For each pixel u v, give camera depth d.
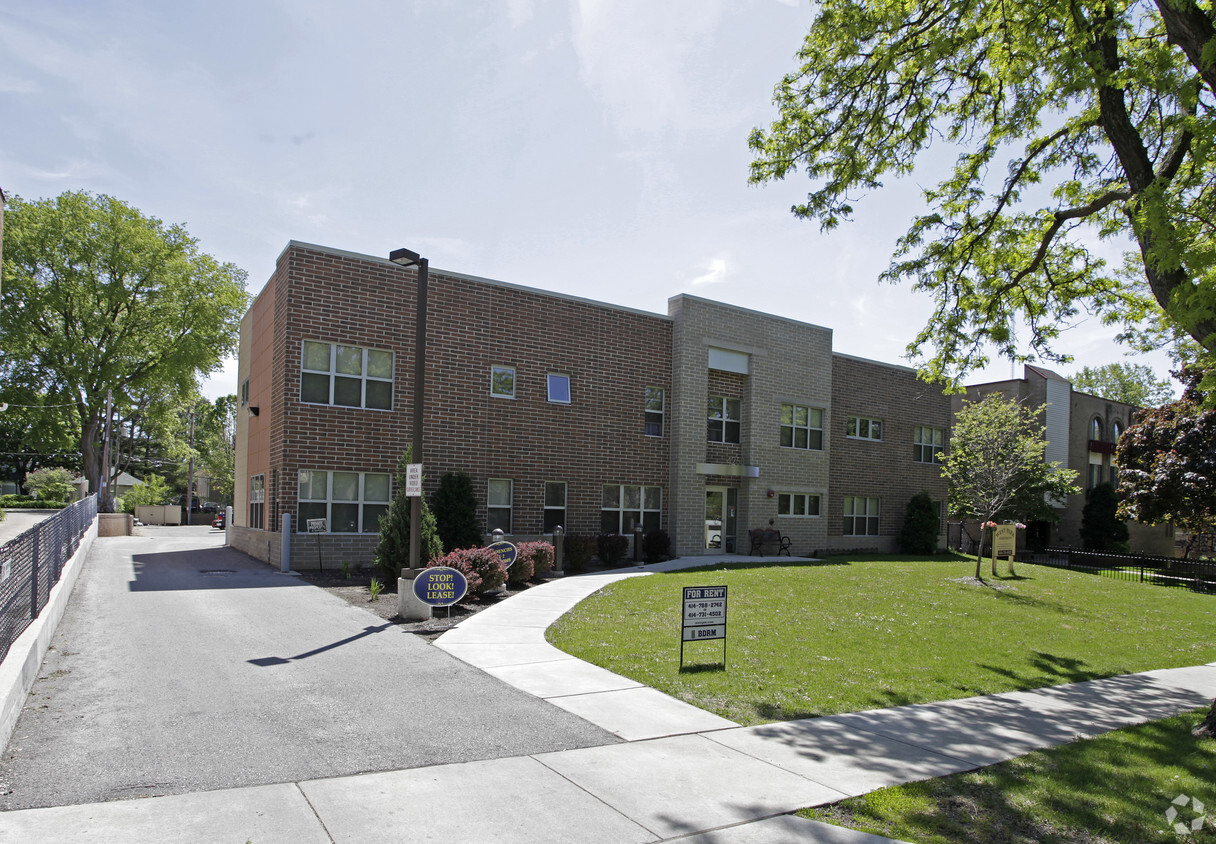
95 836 3.92
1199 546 40.25
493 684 7.48
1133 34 10.36
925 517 29.08
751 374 24.34
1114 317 13.05
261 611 10.96
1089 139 11.73
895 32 11.05
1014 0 10.03
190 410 55.28
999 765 5.82
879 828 4.50
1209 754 6.35
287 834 4.04
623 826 4.34
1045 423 36.53
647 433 22.03
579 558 18.30
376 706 6.59
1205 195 10.09
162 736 5.62
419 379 11.54
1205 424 23.61
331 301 16.52
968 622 13.21
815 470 26.14
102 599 11.79
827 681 8.25
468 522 17.05
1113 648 11.99
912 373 30.30
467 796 4.69
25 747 5.32
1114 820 4.77
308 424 16.14
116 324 39.25
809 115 11.77
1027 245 13.05
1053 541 38.22
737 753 5.76
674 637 10.10
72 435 41.62
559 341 20.11
